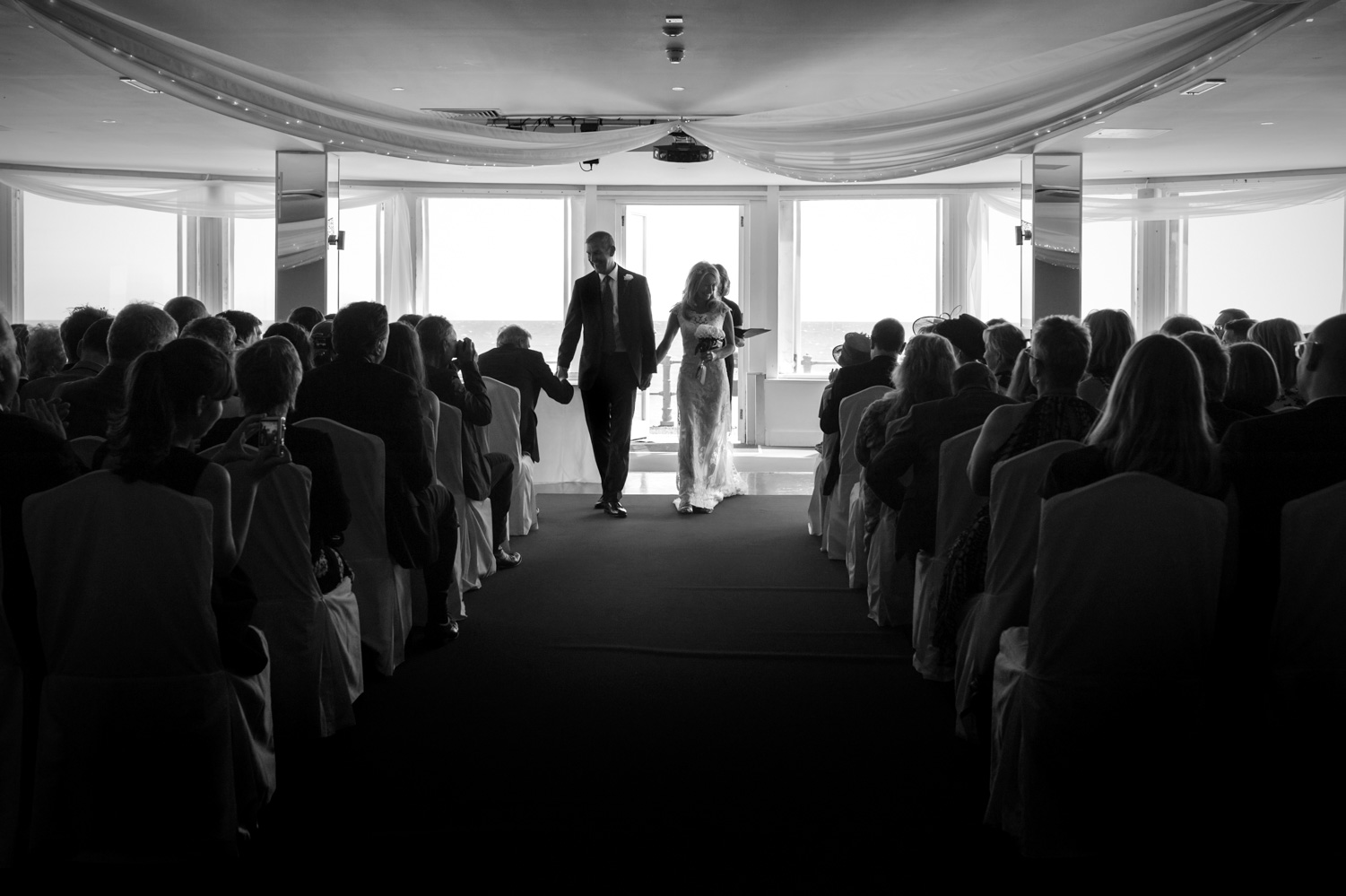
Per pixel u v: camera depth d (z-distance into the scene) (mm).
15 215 12289
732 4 5969
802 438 12555
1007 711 2736
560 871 2600
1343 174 11812
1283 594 2502
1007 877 2580
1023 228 10578
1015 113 7227
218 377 2559
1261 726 2627
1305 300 12688
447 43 6789
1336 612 2482
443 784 3096
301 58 7195
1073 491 2451
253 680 2824
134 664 2455
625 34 6570
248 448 2916
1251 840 2703
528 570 5852
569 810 2932
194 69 6449
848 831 2812
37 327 5168
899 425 4070
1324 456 2500
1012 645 2898
